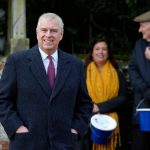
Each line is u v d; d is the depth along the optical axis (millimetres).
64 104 7582
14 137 7547
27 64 7613
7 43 13414
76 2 14719
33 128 7449
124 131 11422
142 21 10672
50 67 7664
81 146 10594
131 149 11000
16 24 12375
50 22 7504
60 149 7504
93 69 11164
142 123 10281
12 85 7570
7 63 7664
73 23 14836
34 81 7523
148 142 10727
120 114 11344
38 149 7465
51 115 7492
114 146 10984
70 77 7695
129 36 14695
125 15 14336
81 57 13656
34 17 14477
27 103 7508
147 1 13961
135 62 10656
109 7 14445
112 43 14648
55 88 7539
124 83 11297
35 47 7781
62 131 7570
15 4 12375
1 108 7555
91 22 14859
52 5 14594
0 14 14273
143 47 10648
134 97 10703
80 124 7754
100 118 10586
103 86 11078
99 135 10406
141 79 10500
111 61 11375
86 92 7883
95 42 11250
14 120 7496
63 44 14781
